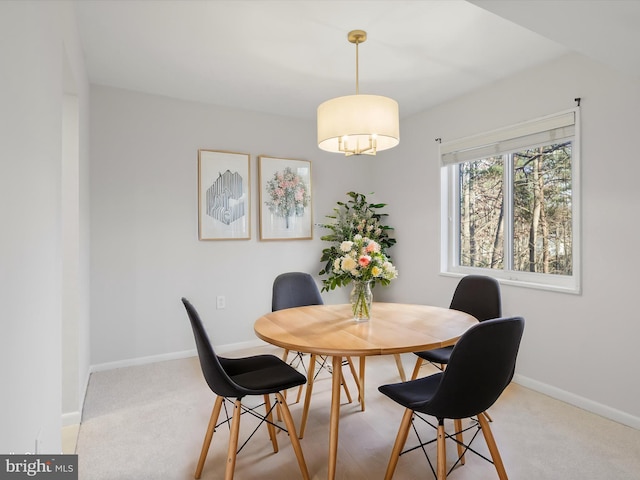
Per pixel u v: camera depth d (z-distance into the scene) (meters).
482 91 3.28
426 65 2.86
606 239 2.48
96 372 3.24
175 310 3.57
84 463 1.96
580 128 2.60
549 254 2.96
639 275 2.32
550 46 2.57
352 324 2.13
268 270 4.02
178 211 3.57
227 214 3.78
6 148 0.91
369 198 4.60
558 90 2.73
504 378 1.56
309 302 2.96
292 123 4.14
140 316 3.43
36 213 1.19
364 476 1.86
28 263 1.09
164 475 1.87
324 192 4.34
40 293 1.24
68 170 2.38
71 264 2.38
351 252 2.20
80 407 2.45
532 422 2.38
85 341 2.83
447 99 3.57
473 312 2.56
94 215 3.23
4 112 0.89
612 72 2.43
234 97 3.54
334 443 1.77
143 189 3.42
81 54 2.52
